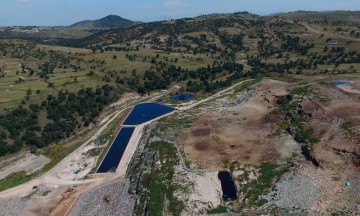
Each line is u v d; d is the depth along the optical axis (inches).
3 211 5012.3
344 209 4202.8
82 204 5017.2
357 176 4763.8
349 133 5713.6
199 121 7421.3
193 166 5605.3
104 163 6205.7
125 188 5305.1
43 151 6668.3
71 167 6146.7
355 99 7052.2
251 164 5462.6
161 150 6289.4
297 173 5039.4
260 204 4537.4
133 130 7534.5
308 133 6063.0
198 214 4503.0
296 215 4227.4
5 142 6505.9
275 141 6112.2
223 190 4968.0
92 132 7534.5
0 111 7165.4
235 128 6845.5
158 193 4955.7
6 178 5812.0
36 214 4891.7
